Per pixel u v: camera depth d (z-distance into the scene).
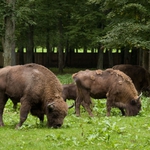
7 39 55.41
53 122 24.39
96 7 75.94
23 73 24.94
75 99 34.56
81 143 20.67
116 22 56.06
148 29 46.00
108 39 47.31
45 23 83.31
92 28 76.00
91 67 110.12
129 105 30.55
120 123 26.70
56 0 78.94
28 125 25.55
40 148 20.09
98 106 35.81
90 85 30.97
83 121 27.94
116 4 49.50
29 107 24.73
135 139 21.84
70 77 68.69
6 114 31.95
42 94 24.58
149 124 25.62
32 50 87.38
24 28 78.94
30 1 70.12
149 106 35.09
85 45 85.75
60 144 20.59
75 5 78.31
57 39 84.44
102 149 19.81
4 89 25.42
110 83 30.69
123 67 47.19
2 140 21.88
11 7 53.78
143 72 47.19
